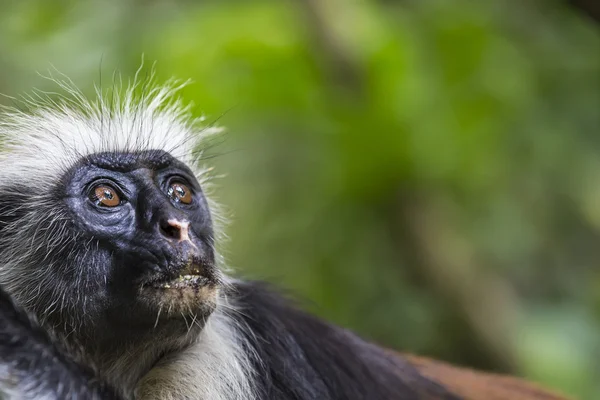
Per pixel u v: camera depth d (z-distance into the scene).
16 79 15.08
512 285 17.72
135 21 15.10
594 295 17.73
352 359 8.38
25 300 7.19
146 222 6.96
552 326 16.58
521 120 16.14
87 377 6.63
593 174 16.66
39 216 7.27
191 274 6.80
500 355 16.31
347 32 14.59
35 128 8.08
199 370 7.32
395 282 16.28
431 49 15.57
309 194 15.84
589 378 15.84
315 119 15.04
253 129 15.30
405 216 15.94
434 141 15.44
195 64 14.28
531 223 17.12
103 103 8.28
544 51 16.58
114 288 6.93
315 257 15.93
